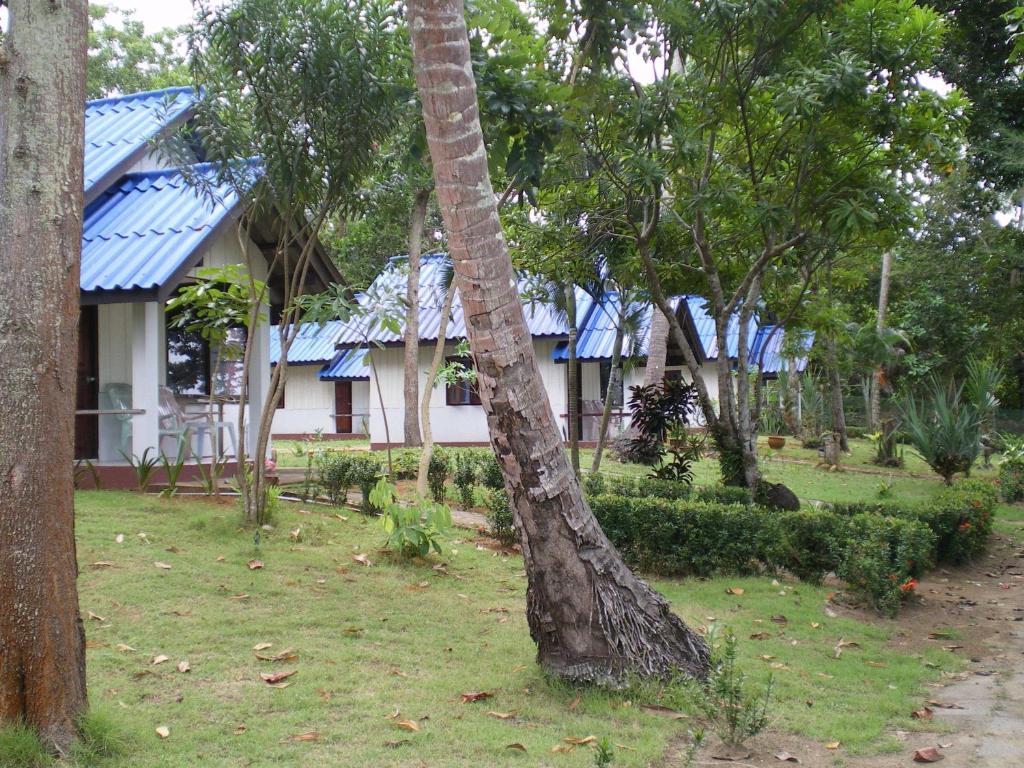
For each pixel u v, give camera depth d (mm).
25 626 3812
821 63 10227
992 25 16297
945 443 17016
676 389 14484
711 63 10773
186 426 11648
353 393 30312
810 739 4867
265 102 8531
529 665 5797
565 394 23297
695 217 11219
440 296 22938
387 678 5438
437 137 5262
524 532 5461
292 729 4539
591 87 9203
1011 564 10875
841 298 27422
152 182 12438
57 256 3904
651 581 8719
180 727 4473
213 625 6156
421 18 5211
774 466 20062
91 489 10719
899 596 8070
